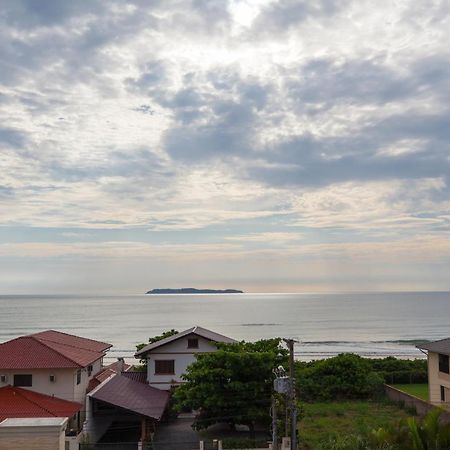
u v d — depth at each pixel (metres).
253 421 33.09
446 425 21.31
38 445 22.81
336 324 171.38
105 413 35.78
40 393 34.91
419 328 156.62
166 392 40.44
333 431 33.81
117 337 129.12
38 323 178.75
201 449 29.44
